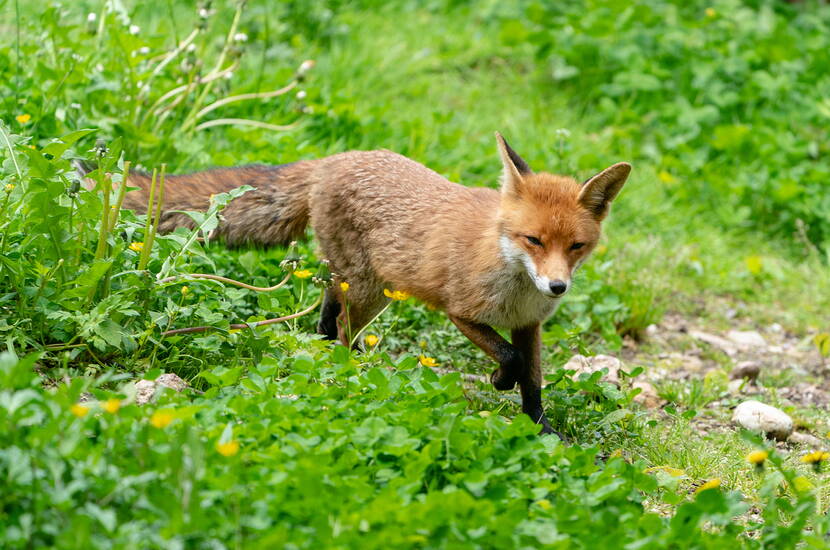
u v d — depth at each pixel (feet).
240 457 21.01
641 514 22.94
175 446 19.26
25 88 40.88
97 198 27.25
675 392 36.65
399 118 55.01
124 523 18.52
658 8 69.21
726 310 48.26
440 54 65.72
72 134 26.63
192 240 28.76
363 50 62.80
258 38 58.49
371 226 33.60
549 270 29.01
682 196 55.47
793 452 31.81
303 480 19.66
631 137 58.54
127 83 43.09
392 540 18.80
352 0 70.64
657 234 51.98
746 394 38.40
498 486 21.89
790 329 47.34
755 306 49.21
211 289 30.48
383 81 60.70
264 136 45.62
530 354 31.73
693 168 56.80
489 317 31.09
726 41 65.05
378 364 30.12
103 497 18.89
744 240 54.90
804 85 61.87
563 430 30.76
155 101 44.52
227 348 28.86
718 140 56.90
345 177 34.06
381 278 34.14
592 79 63.41
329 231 34.42
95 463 19.21
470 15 72.23
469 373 34.96
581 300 41.42
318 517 19.06
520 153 53.11
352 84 58.49
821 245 54.13
